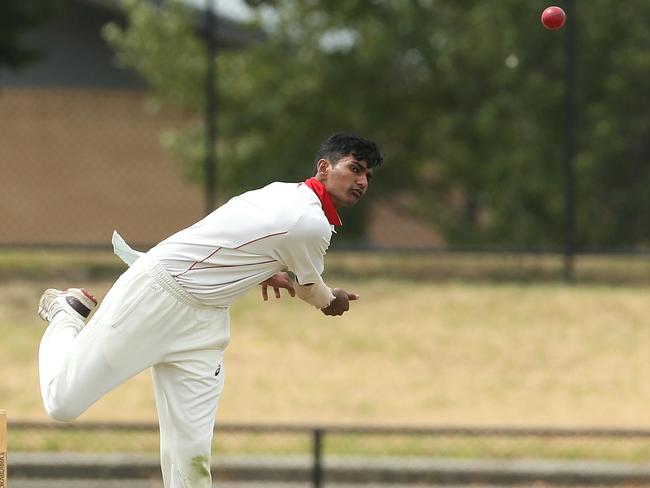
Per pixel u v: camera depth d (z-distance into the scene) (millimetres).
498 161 54250
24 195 75188
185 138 58562
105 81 74062
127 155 74562
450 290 49312
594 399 40844
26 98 74750
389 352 44125
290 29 56938
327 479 35875
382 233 72812
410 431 33219
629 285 50281
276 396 41094
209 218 20969
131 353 20672
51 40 73688
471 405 40531
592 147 52812
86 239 74812
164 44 59125
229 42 63938
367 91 56969
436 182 58562
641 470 35688
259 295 49281
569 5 50219
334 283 50062
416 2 56812
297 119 56562
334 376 42531
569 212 49938
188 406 21062
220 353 21438
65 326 21703
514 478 35781
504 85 54938
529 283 50750
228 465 36094
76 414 21047
